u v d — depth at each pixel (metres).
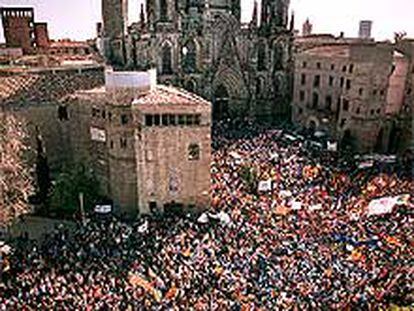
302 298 38.19
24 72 82.31
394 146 96.62
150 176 60.25
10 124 57.81
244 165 68.88
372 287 39.88
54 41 134.50
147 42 106.88
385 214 53.38
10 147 55.41
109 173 65.31
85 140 69.88
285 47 116.31
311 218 53.44
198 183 61.50
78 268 43.44
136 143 58.88
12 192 54.06
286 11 115.50
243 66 112.94
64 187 62.53
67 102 72.69
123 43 114.81
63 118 74.25
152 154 59.41
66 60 102.50
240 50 111.94
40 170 66.94
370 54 87.06
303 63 106.56
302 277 41.34
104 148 66.19
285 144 84.94
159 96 60.62
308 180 66.38
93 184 65.69
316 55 102.31
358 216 53.53
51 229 57.62
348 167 72.56
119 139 61.25
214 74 110.69
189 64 111.12
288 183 65.12
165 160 59.88
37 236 55.22
